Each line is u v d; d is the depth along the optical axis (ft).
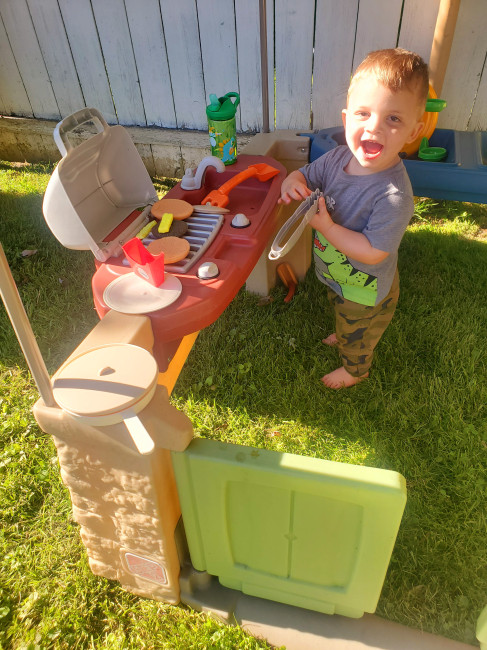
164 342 3.94
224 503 3.61
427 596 4.34
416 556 4.63
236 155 6.15
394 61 4.09
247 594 4.40
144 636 4.25
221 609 4.29
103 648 4.17
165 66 10.55
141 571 4.26
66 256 8.95
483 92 9.11
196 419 5.96
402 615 4.24
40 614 4.41
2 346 7.08
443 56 8.30
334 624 4.14
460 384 6.23
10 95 12.16
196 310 3.85
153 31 10.16
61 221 4.12
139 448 2.91
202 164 5.37
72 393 3.16
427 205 9.97
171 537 3.97
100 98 11.53
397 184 4.66
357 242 4.65
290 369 6.53
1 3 10.71
